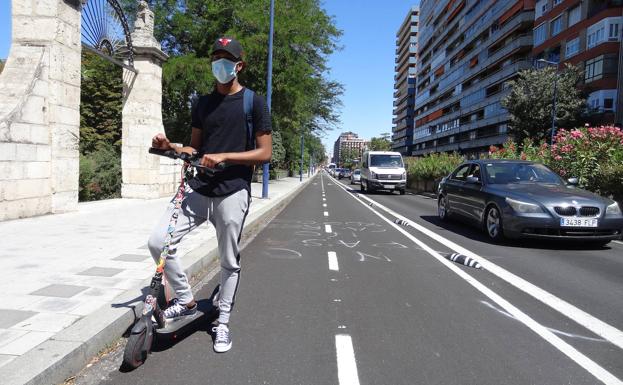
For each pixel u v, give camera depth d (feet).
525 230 26.11
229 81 10.93
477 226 31.68
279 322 13.50
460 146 264.31
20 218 27.89
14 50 29.27
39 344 10.05
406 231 33.71
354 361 10.91
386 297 16.25
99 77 94.43
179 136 95.81
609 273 20.39
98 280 15.14
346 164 547.90
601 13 128.98
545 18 162.71
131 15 84.28
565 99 120.78
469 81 253.24
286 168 224.94
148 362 10.66
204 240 23.98
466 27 254.06
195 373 10.14
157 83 46.42
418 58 395.55
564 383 10.00
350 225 37.01
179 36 91.81
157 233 11.07
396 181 90.84
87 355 10.42
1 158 26.23
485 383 9.93
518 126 127.03
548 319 14.12
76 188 32.94
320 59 104.68
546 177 31.30
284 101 91.61
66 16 30.66
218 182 10.90
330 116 139.64
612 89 126.00
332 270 20.35
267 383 9.75
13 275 15.47
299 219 40.96
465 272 20.26
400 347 11.80
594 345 12.13
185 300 11.97
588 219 25.31
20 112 27.40
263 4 85.61
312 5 99.40
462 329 13.16
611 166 35.94
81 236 23.03
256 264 21.42
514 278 19.25
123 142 45.42
